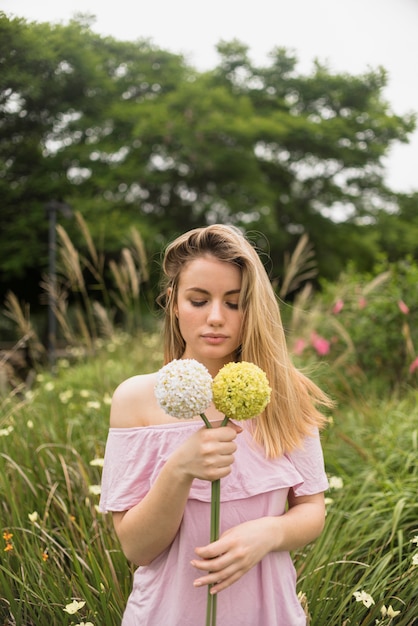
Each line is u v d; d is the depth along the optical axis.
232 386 1.12
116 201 12.35
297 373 1.61
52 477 2.82
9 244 9.78
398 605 1.95
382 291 5.25
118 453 1.42
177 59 13.55
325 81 15.34
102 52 10.61
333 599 1.87
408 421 3.45
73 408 3.94
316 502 1.50
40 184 9.49
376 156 15.49
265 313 1.44
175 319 1.60
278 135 14.34
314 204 16.38
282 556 1.45
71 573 2.11
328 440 3.41
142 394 1.45
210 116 13.27
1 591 2.03
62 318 5.10
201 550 1.20
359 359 5.04
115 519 1.42
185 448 1.17
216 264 1.38
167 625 1.36
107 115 10.76
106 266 11.18
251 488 1.38
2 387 4.07
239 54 15.26
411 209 17.19
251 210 13.90
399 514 2.35
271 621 1.37
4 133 7.73
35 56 6.16
